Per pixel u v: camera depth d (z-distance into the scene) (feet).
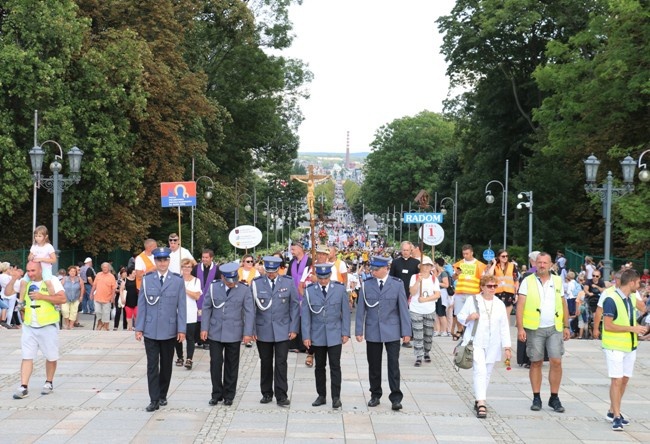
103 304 76.64
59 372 48.29
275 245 278.87
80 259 127.34
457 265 58.13
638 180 124.16
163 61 130.21
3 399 40.60
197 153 151.23
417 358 53.06
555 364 39.91
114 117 117.80
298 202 413.39
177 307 39.29
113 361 52.24
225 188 173.27
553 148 142.61
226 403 40.19
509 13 165.07
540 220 164.66
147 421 36.45
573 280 78.43
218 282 40.52
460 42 184.44
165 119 131.95
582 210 163.84
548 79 145.48
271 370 41.06
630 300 37.11
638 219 112.78
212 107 139.13
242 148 196.95
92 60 112.98
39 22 106.22
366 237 474.90
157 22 130.82
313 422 36.86
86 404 39.63
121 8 125.49
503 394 44.21
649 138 128.47
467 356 38.88
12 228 117.80
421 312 53.16
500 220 203.62
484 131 205.57
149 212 131.85
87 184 117.60
